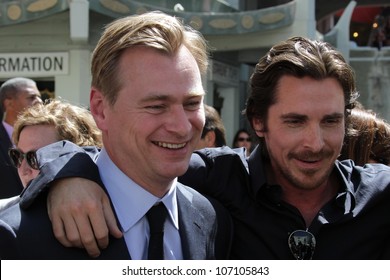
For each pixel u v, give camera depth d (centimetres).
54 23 1150
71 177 229
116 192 234
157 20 221
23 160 358
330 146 264
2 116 691
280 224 278
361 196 278
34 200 224
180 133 219
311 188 269
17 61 1177
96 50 228
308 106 258
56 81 1162
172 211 244
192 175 291
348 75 266
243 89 1745
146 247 234
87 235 215
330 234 274
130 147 223
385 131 370
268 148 280
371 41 2934
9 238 213
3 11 1091
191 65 224
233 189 289
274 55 273
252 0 1923
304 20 1301
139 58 218
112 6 1091
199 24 1283
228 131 1606
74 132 357
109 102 224
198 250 247
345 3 2527
